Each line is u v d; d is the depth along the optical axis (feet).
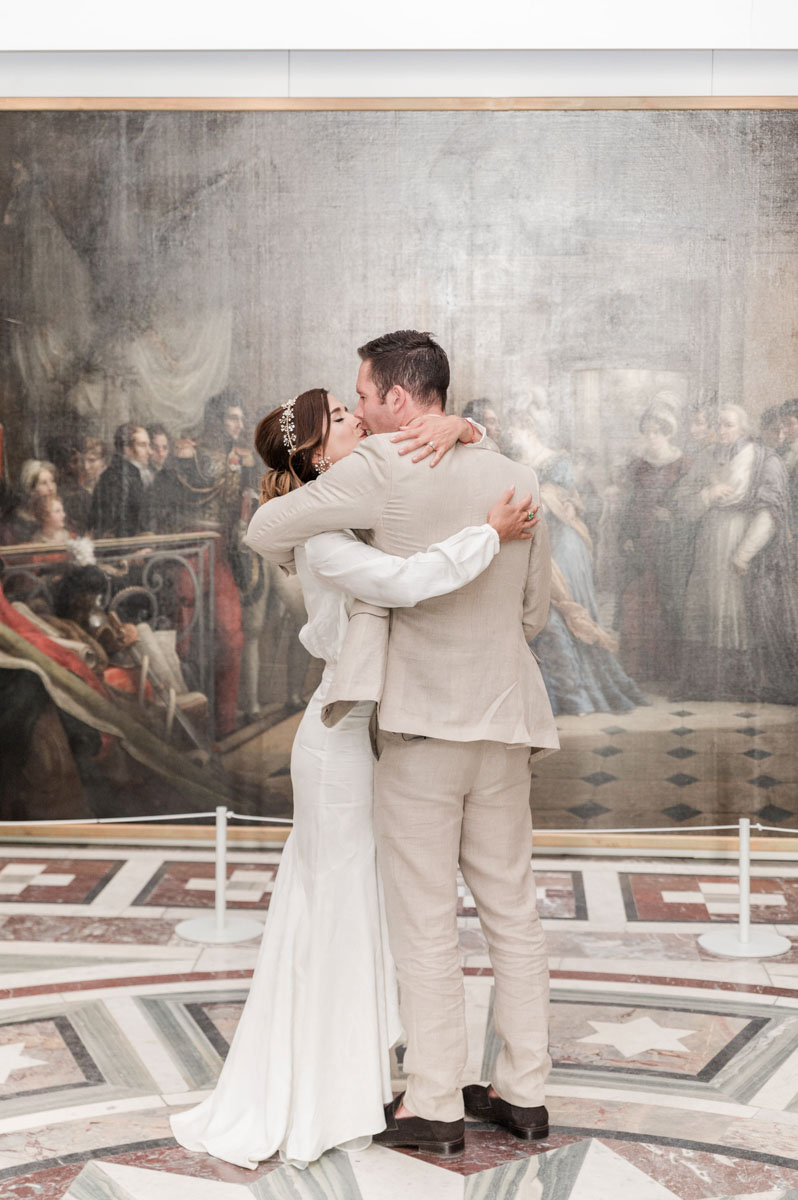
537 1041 9.64
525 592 9.63
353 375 17.93
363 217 17.72
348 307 17.87
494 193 17.65
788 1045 11.64
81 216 17.83
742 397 17.70
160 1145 9.66
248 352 17.95
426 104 17.49
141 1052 11.42
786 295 17.52
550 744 9.51
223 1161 9.40
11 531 18.33
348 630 9.02
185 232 17.83
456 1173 9.21
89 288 17.93
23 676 18.52
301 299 17.87
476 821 9.50
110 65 17.62
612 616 18.04
